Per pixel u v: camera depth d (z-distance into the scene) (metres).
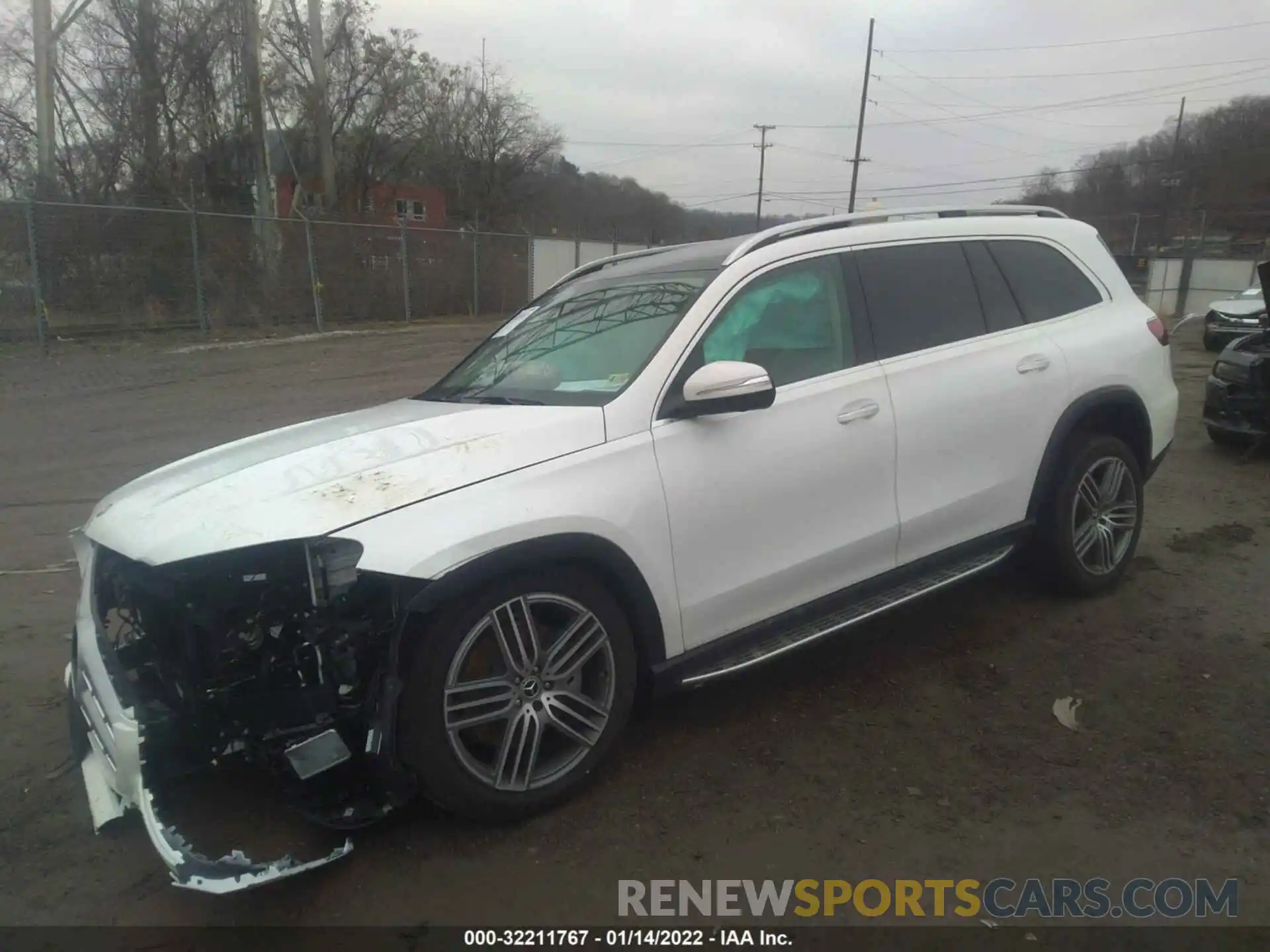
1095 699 3.69
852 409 3.60
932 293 4.08
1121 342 4.65
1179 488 7.02
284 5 26.14
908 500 3.79
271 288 19.55
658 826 2.94
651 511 3.07
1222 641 4.18
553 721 2.95
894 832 2.89
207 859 2.46
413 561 2.60
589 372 3.46
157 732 2.57
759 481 3.33
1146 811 2.96
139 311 17.12
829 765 3.27
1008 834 2.86
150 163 21.70
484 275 25.53
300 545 2.58
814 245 3.80
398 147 37.50
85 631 2.86
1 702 3.82
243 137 22.52
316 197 27.45
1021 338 4.29
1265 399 7.55
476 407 3.46
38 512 6.71
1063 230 4.76
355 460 2.93
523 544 2.78
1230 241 35.69
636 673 3.16
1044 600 4.70
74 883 2.72
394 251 22.59
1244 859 2.72
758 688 3.87
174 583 2.63
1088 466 4.49
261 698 2.58
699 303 3.41
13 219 15.05
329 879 2.71
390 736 2.64
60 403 11.15
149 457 8.40
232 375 13.48
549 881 2.69
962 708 3.65
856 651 4.20
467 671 2.83
